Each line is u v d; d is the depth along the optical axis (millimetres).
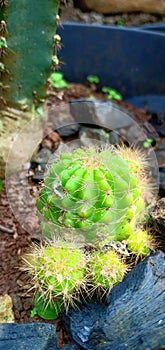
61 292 420
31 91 553
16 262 500
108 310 420
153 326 408
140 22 789
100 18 778
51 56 538
